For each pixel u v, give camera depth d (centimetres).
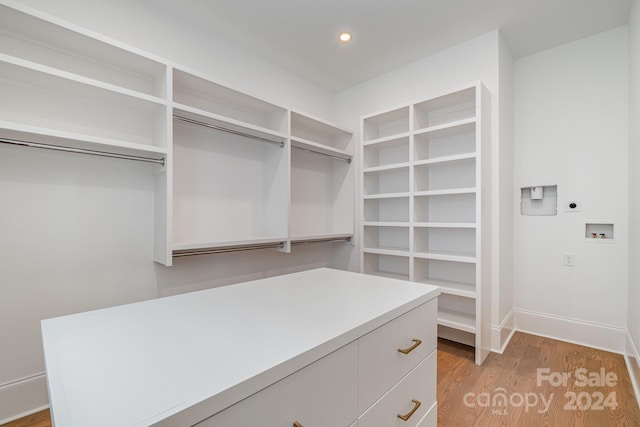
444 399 172
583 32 238
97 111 183
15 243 160
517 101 275
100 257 187
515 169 274
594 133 240
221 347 70
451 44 258
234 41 253
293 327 83
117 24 193
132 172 200
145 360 64
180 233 224
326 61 286
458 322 230
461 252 262
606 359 217
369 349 88
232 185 255
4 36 156
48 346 72
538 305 263
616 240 230
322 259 335
